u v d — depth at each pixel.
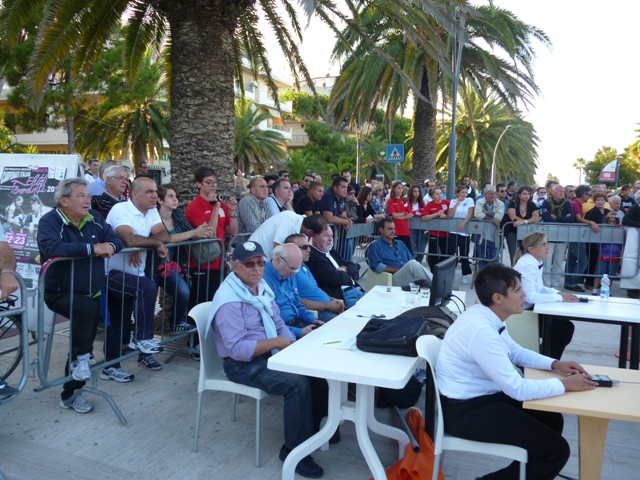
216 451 3.58
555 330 4.95
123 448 3.57
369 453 3.02
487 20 13.23
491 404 2.78
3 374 4.21
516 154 30.41
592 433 2.73
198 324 3.55
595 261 9.40
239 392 3.47
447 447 2.86
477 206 9.95
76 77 7.76
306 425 3.37
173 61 6.21
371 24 13.24
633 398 2.65
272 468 3.38
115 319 4.75
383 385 2.71
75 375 3.82
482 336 2.76
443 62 7.32
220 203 5.85
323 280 5.30
